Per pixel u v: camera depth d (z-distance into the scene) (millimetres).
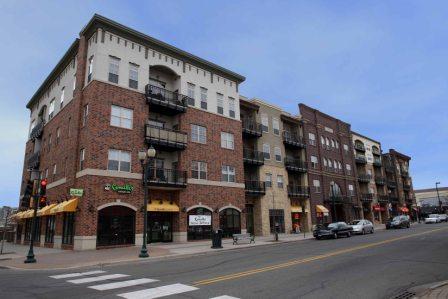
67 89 29359
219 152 31688
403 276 10203
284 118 42281
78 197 22953
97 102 24016
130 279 10688
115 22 25750
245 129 35750
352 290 8453
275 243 25609
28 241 34219
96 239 22094
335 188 48656
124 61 26203
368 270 11297
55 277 11562
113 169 23938
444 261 12883
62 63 30844
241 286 9086
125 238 23516
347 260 13758
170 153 29281
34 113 40156
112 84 25047
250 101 38938
